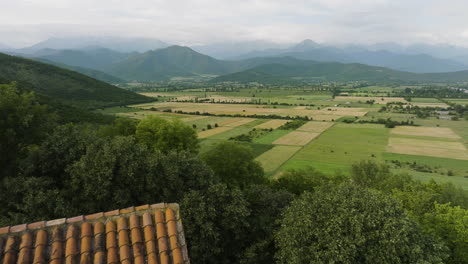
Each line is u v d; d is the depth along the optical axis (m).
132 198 27.23
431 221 32.06
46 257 7.61
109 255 7.84
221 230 27.20
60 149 28.98
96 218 8.61
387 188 52.81
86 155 26.81
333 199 25.05
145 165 28.45
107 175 25.02
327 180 54.62
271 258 27.80
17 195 24.83
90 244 8.04
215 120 187.25
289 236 23.89
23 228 7.95
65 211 23.27
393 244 20.75
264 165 98.00
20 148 30.58
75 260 7.64
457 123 182.88
